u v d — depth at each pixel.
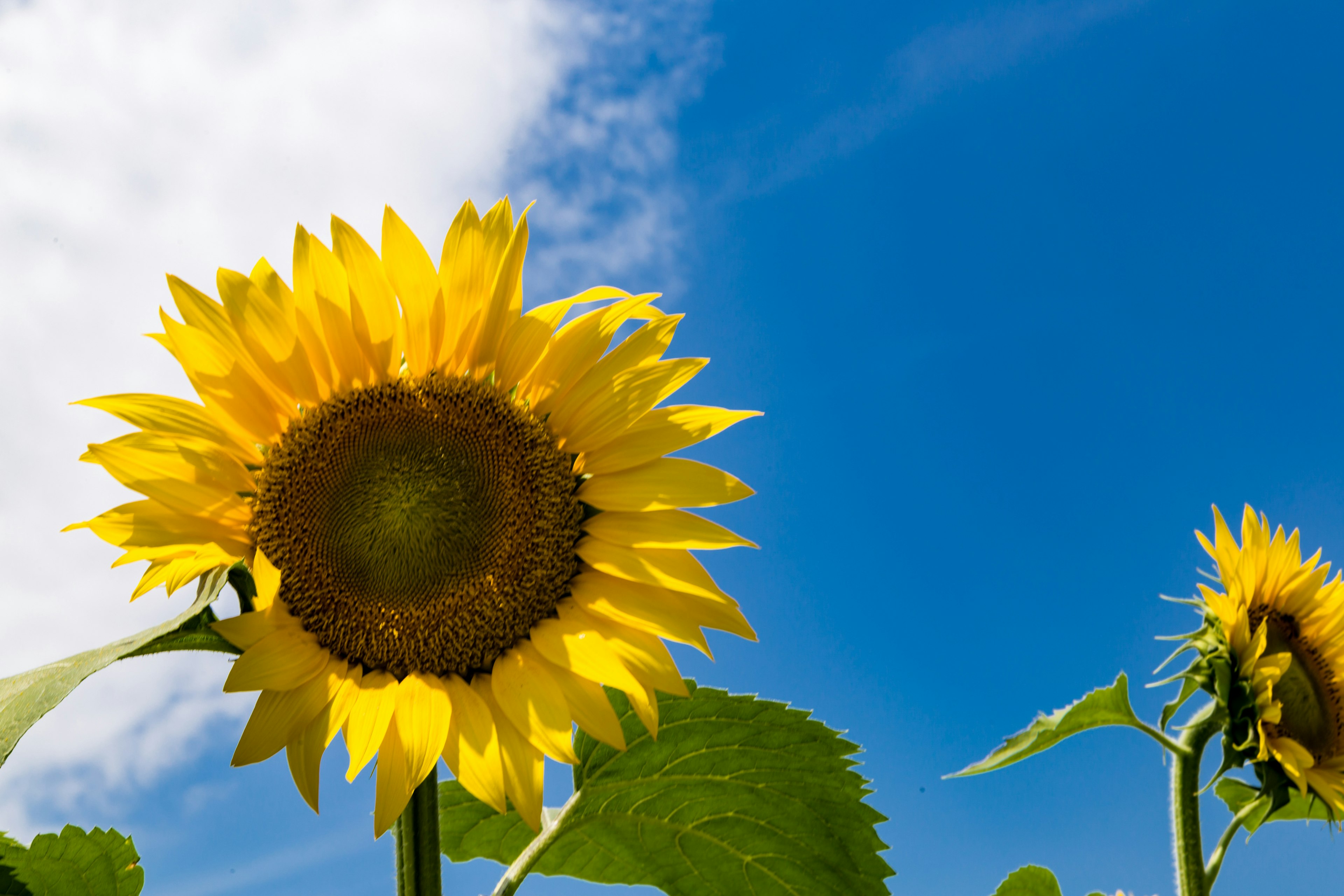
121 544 0.62
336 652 0.67
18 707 0.55
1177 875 0.86
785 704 0.70
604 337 0.72
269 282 0.67
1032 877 0.86
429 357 0.71
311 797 0.61
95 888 0.65
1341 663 0.94
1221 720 0.87
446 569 0.69
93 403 0.63
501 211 0.71
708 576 0.67
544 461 0.70
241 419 0.66
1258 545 0.94
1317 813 0.95
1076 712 0.86
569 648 0.67
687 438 0.70
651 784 0.72
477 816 0.77
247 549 0.66
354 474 0.68
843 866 0.71
